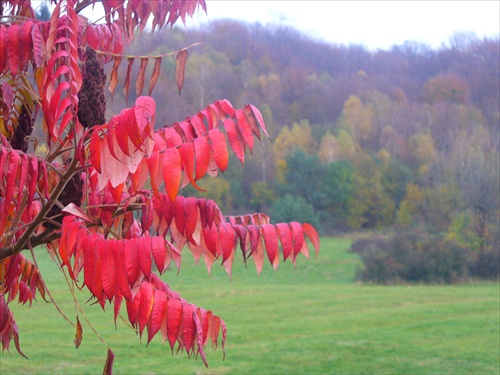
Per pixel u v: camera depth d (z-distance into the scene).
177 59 3.36
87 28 3.48
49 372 20.58
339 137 86.50
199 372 22.44
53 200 2.70
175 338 2.83
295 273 59.81
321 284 54.25
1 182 2.55
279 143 85.00
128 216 3.19
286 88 93.06
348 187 79.94
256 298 44.94
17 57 2.63
